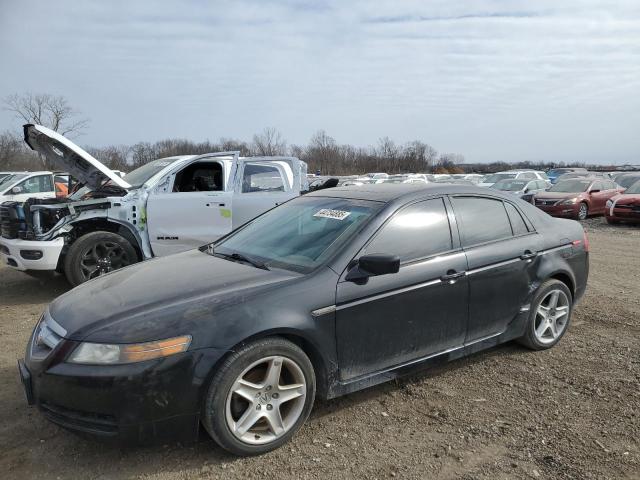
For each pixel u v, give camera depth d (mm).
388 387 3668
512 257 3939
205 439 2982
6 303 6082
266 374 2826
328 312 3002
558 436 3008
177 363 2572
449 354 3629
